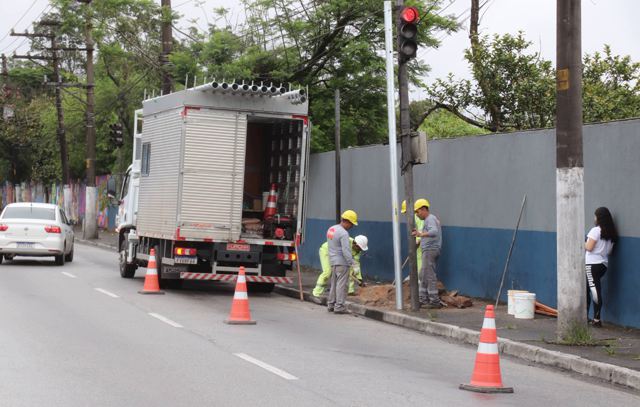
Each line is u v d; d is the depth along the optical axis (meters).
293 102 19.31
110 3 36.75
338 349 12.20
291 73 28.42
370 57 28.39
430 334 14.55
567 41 12.74
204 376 9.63
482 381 9.55
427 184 20.47
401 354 12.06
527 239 16.81
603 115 24.67
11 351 10.88
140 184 21.56
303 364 10.69
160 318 14.79
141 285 21.06
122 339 12.23
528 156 16.89
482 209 18.30
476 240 18.47
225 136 19.09
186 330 13.45
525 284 16.84
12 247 26.20
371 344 12.95
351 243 19.45
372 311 16.61
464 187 18.95
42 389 8.67
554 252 16.02
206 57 28.53
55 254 26.52
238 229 19.19
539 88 26.27
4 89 69.12
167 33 30.20
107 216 54.16
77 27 39.38
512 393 9.52
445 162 19.70
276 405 8.27
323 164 26.36
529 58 26.92
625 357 11.41
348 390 9.13
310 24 27.58
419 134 16.28
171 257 19.30
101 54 43.00
